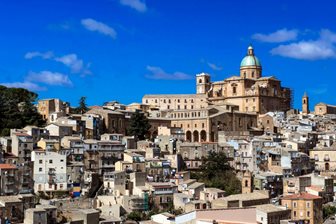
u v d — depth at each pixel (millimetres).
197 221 198750
